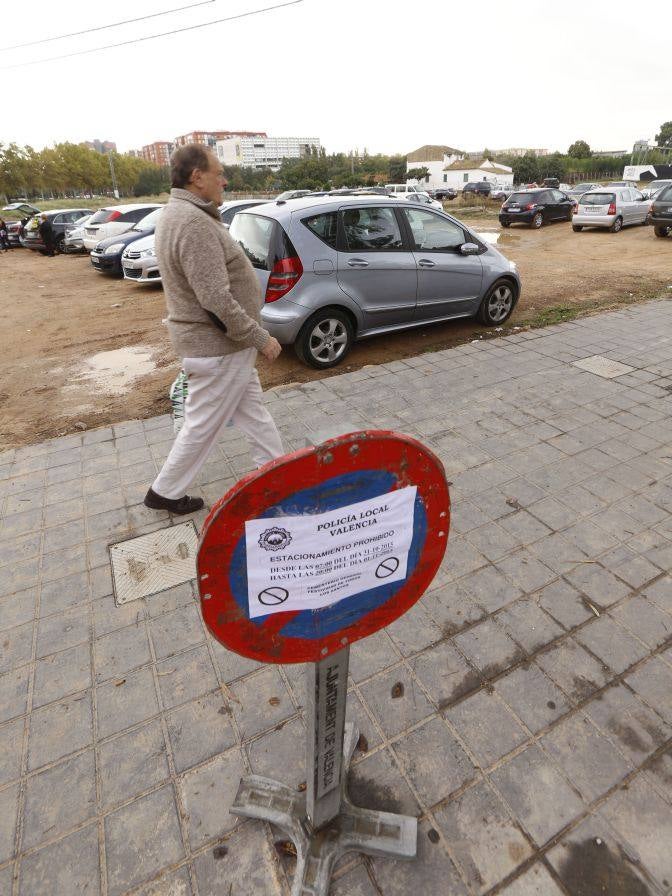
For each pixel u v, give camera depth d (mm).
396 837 1683
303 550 1142
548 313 7316
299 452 1018
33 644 2488
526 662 2324
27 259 17156
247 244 5301
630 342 5984
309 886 1569
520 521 3154
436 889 1629
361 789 1882
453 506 3293
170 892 1645
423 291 5781
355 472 1108
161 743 2049
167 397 5215
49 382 5941
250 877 1673
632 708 2125
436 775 1920
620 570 2785
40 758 2012
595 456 3777
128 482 3680
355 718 2117
